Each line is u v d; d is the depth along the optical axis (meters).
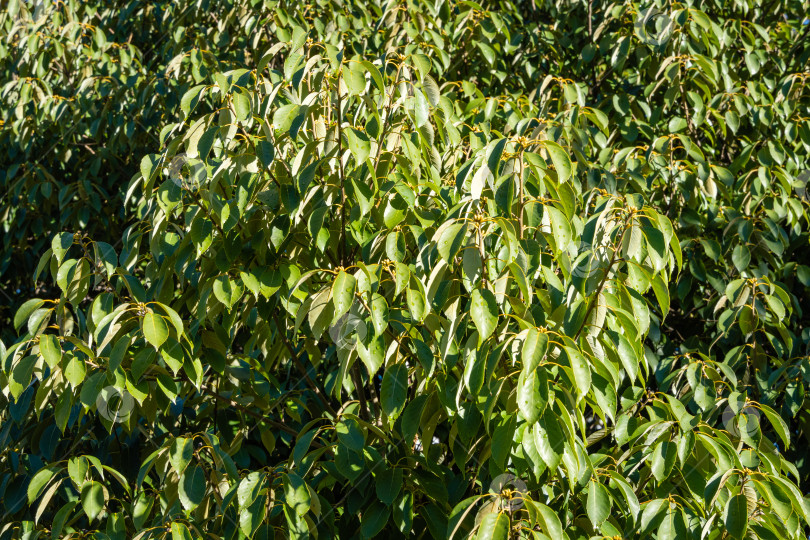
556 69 3.69
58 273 2.12
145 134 3.68
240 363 2.44
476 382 1.73
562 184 1.91
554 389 1.78
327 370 2.96
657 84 3.13
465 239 1.82
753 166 3.27
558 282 1.86
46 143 3.71
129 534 2.33
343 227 2.23
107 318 1.88
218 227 2.12
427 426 2.07
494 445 1.75
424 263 1.88
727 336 2.84
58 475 2.42
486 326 1.70
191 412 2.73
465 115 2.91
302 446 1.95
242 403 2.56
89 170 3.53
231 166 2.13
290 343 2.70
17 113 3.42
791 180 2.93
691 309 3.23
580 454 1.79
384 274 2.11
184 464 1.95
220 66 3.53
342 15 3.54
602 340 1.92
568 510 2.05
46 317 2.12
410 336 2.04
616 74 3.45
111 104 3.51
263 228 2.16
